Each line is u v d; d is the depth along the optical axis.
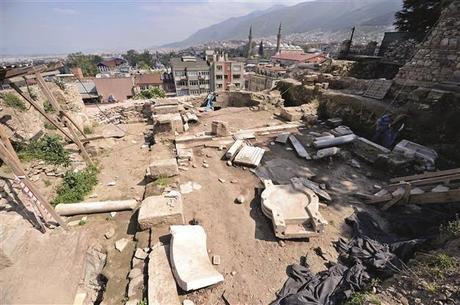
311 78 12.74
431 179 5.04
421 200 4.92
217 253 4.27
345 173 6.87
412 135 7.61
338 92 10.95
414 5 13.99
